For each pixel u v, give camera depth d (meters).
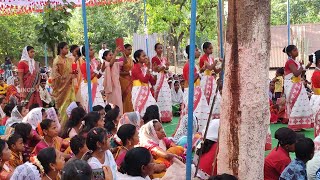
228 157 3.48
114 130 6.58
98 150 4.59
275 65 19.20
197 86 8.62
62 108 8.66
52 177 4.42
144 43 16.92
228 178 3.34
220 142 3.54
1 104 10.53
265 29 3.33
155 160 5.65
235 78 3.38
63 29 10.03
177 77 13.13
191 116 3.72
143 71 8.96
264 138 3.45
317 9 27.95
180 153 6.06
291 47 9.04
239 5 3.32
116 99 9.02
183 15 18.66
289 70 9.15
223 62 3.72
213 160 4.56
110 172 4.31
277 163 4.89
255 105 3.36
